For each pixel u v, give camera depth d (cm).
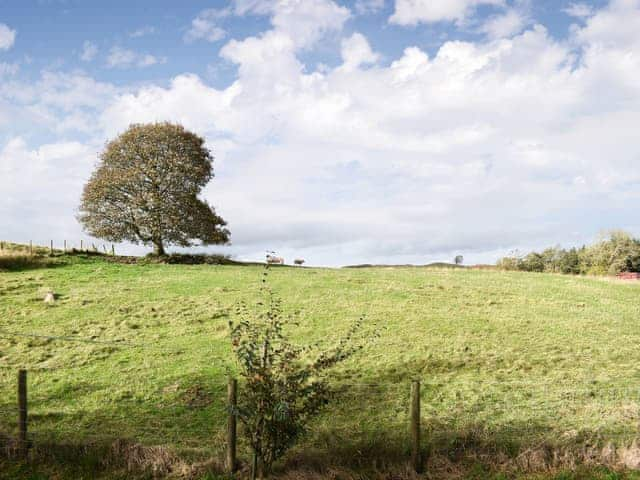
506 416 1795
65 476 1284
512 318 3206
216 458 1340
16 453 1364
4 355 2511
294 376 1277
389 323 3030
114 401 2012
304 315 3152
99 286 3834
